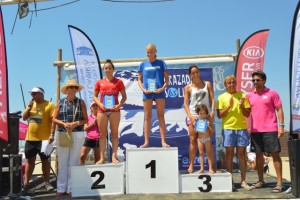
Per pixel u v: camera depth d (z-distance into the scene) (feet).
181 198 12.32
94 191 13.84
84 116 15.55
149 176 13.85
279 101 14.48
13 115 14.65
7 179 13.99
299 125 13.34
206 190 13.80
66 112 15.17
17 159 14.40
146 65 15.52
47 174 16.92
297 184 12.23
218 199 11.95
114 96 15.02
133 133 21.70
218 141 21.86
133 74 21.98
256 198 12.07
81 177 13.93
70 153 15.17
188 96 15.35
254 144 14.85
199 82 15.21
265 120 14.44
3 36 13.32
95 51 21.45
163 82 15.58
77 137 15.20
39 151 16.70
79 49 21.27
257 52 19.92
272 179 17.83
